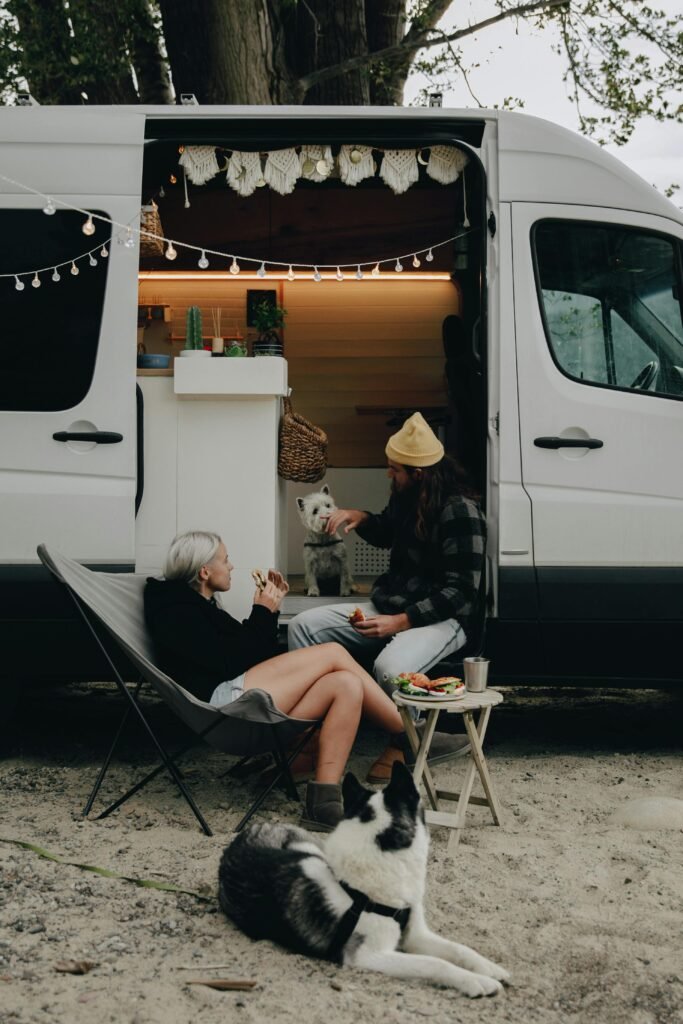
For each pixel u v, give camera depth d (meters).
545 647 4.20
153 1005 2.27
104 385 4.15
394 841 2.52
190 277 7.89
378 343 8.07
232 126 4.16
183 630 3.59
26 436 4.14
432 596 3.93
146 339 7.91
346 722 3.48
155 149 4.20
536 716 5.41
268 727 3.46
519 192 4.24
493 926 2.75
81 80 10.21
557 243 4.27
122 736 4.83
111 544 4.13
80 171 4.16
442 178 4.28
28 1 10.18
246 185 4.24
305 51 10.11
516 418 4.18
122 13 10.23
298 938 2.54
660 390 4.28
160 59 10.80
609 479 4.20
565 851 3.28
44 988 2.35
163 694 3.44
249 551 4.32
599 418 4.20
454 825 3.30
